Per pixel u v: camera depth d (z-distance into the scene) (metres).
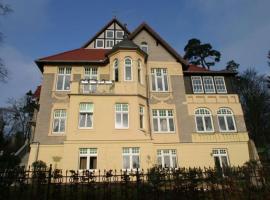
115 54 21.50
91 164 17.09
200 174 8.68
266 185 8.75
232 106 22.44
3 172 7.76
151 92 21.91
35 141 18.98
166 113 21.50
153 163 17.41
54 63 21.86
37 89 25.94
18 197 7.82
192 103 22.11
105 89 19.39
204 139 20.81
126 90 19.58
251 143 21.09
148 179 8.34
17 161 15.21
